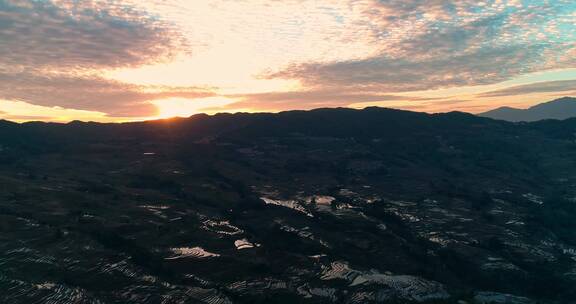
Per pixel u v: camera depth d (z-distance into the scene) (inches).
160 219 5880.9
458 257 5339.6
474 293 4362.7
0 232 4660.4
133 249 4675.2
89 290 3668.8
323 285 4264.3
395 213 6973.4
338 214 6771.7
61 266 4033.0
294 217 6688.0
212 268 4436.5
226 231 5812.0
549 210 7436.0
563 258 5497.1
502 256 5472.4
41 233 4744.1
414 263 5128.0
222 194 7859.3
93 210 5915.4
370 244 5605.3
